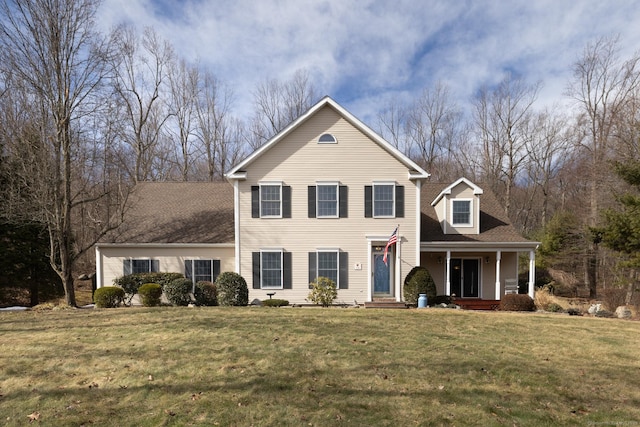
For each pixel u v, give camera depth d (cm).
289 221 1522
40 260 1698
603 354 733
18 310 1182
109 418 442
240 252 1520
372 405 482
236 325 917
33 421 436
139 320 972
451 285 1700
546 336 877
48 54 1245
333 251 1516
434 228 1692
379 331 883
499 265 1582
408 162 1512
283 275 1514
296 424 430
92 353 684
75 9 1269
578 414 473
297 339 791
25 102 1273
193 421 434
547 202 3528
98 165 1486
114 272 1581
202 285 1383
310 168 1529
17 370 596
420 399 504
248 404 479
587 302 1892
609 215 1457
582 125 2680
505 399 511
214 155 3434
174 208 1814
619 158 2045
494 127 3447
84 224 1712
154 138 3070
